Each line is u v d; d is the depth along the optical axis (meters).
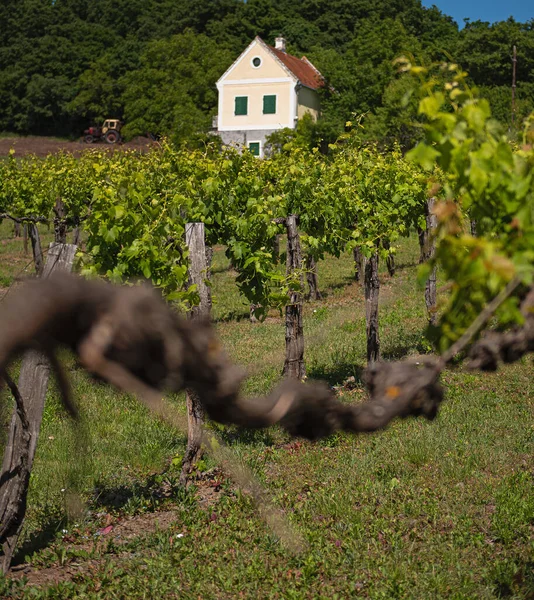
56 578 5.46
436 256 1.94
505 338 1.79
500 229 2.28
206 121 59.69
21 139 87.81
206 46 74.50
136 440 8.59
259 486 7.05
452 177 2.40
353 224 13.16
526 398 9.88
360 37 54.06
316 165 15.52
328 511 6.33
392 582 5.02
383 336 13.78
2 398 1.63
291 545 5.71
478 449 7.74
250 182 11.62
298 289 10.52
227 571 5.34
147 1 104.12
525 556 5.40
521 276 1.80
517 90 58.06
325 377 11.41
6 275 20.38
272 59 54.19
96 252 7.48
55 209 10.67
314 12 93.31
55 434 8.54
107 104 87.00
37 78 90.56
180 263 7.38
